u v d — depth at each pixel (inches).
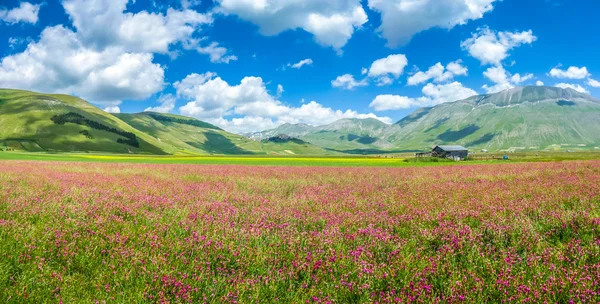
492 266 214.5
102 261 219.8
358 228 313.6
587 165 1263.5
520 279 197.2
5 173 890.1
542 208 376.5
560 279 189.8
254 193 580.4
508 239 284.4
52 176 816.3
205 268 216.8
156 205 418.9
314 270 217.5
